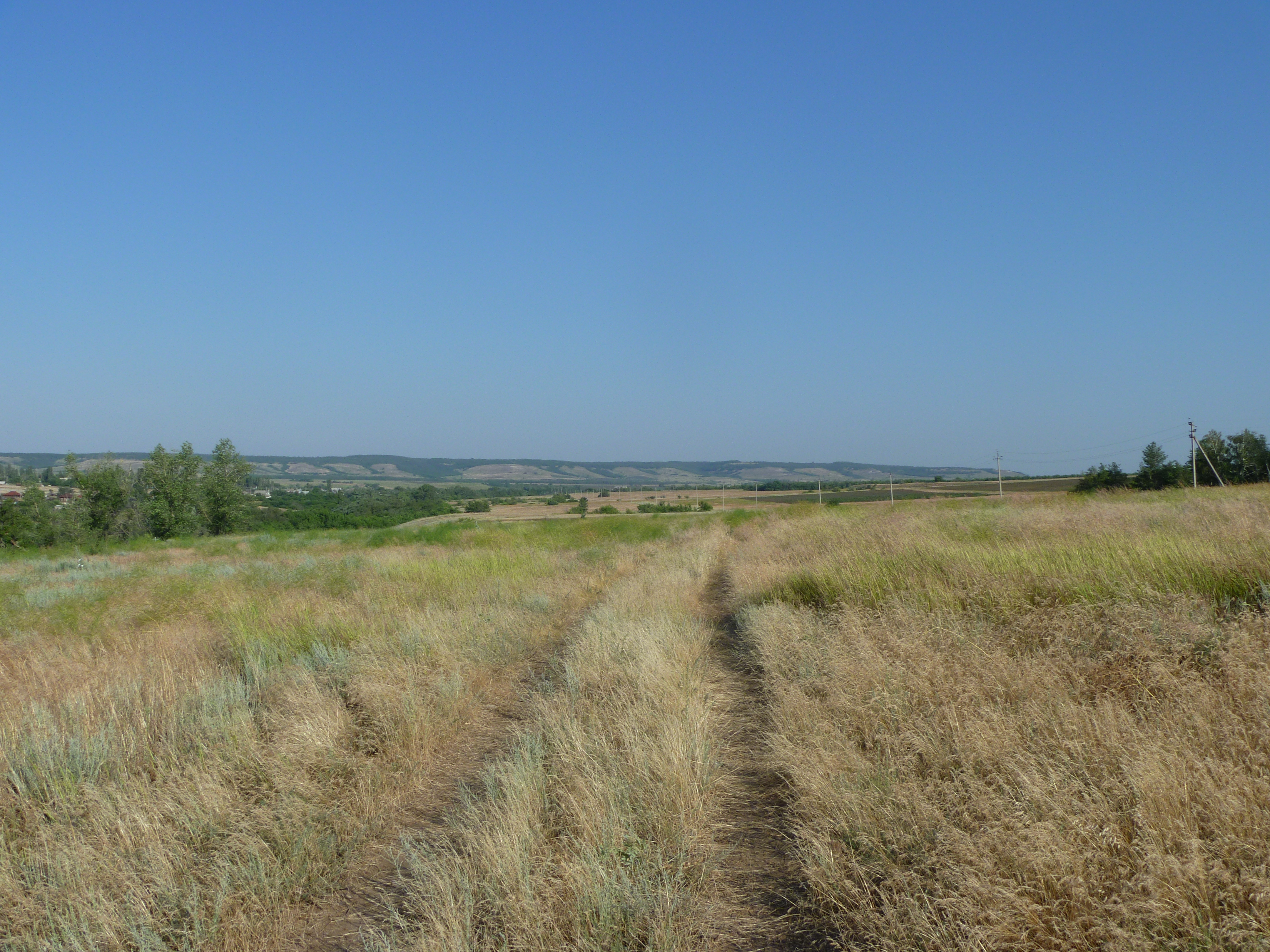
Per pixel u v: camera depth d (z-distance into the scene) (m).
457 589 14.35
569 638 10.45
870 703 5.41
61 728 6.00
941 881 3.29
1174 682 4.83
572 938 3.38
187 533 58.69
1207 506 16.98
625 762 5.09
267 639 9.62
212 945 3.57
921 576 10.00
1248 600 6.79
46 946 3.39
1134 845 3.22
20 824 4.70
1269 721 3.99
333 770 5.46
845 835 3.89
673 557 21.25
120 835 4.32
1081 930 2.89
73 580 19.50
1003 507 28.23
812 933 3.40
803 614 9.50
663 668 7.45
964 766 4.23
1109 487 58.03
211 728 5.91
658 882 3.75
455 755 6.28
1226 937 2.72
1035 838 3.23
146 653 9.17
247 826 4.45
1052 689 5.09
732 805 4.89
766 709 6.73
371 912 3.90
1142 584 7.31
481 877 3.83
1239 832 3.13
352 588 15.50
